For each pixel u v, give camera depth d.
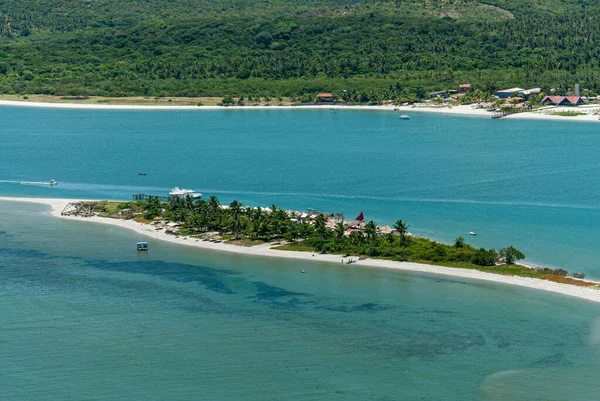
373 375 192.12
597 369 192.12
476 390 184.25
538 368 193.25
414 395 182.62
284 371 195.12
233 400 182.62
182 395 185.00
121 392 186.88
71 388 189.25
